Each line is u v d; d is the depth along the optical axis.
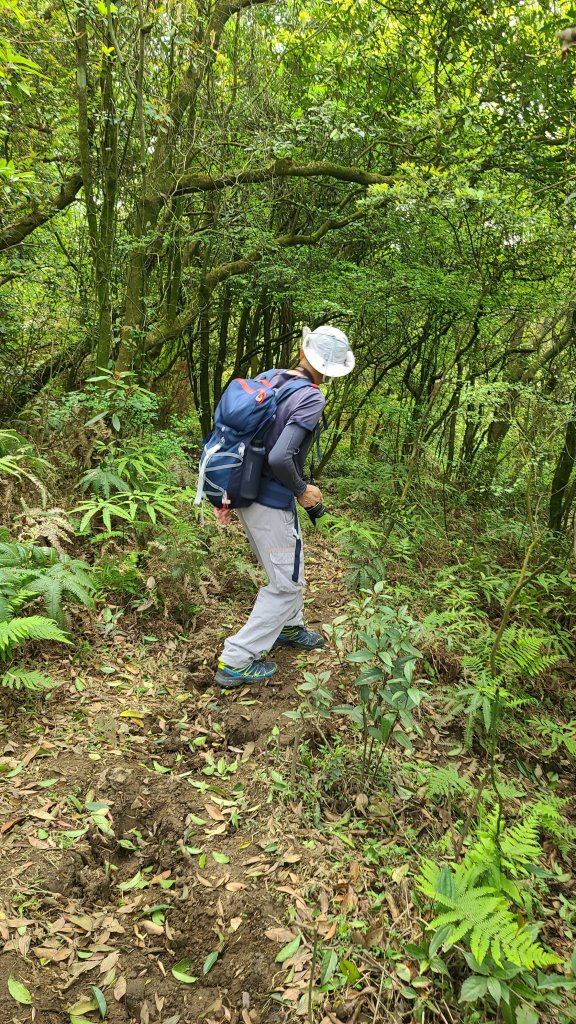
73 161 5.35
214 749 2.61
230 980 1.79
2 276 5.63
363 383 6.95
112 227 4.33
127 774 2.38
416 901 1.94
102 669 2.88
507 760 2.95
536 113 4.67
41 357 5.94
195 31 4.74
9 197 4.80
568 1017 1.71
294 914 1.93
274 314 7.14
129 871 2.10
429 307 5.40
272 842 2.18
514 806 2.63
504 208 4.11
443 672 3.30
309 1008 1.65
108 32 4.11
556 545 4.84
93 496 3.83
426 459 6.21
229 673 2.91
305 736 2.67
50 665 2.81
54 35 4.59
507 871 2.08
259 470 2.71
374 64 5.48
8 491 3.39
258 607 2.88
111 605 3.31
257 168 5.48
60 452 4.03
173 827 2.21
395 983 1.76
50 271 5.58
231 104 5.39
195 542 3.57
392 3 5.27
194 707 2.81
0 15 4.16
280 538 2.80
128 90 4.51
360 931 1.89
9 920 1.81
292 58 5.93
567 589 4.30
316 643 3.29
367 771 2.48
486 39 4.83
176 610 3.45
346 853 2.18
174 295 5.48
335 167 5.12
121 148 4.80
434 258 5.49
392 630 2.28
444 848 2.18
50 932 1.83
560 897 2.23
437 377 6.28
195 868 2.08
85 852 2.07
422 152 5.31
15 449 3.85
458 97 4.91
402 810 2.41
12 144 5.01
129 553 3.51
